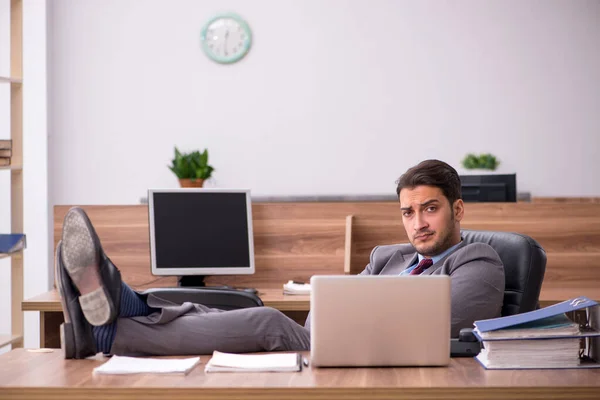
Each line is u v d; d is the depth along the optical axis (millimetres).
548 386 1509
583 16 6078
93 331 1846
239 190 3541
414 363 1711
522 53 6117
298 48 6223
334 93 6207
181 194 3504
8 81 3854
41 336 3291
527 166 6137
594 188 6109
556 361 1701
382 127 6184
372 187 6195
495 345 1693
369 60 6195
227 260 3498
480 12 6137
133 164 6273
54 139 6273
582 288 3535
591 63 6086
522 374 1630
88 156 6273
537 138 6113
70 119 6273
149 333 1851
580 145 6105
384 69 6188
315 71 6223
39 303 3189
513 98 6133
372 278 1714
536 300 2273
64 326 1826
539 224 3561
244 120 6250
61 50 6277
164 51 6273
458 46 6145
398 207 3592
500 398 1504
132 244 3631
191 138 6270
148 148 6270
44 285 5688
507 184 4008
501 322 1724
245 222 3533
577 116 6102
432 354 1710
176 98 6266
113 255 3635
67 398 1524
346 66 6203
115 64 6285
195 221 3498
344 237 3621
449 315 1723
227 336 1888
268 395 1506
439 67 6156
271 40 6230
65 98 6277
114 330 1844
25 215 5707
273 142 6242
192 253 3477
